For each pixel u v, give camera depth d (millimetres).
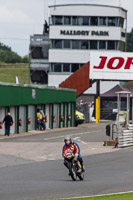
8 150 79312
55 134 113875
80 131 124875
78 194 37500
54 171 56562
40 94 127188
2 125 107812
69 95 150375
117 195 36406
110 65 166750
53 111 137875
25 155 73750
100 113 181375
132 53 166625
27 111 118875
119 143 83750
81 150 80812
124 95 178875
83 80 168250
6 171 56812
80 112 165375
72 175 46031
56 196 36594
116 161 65688
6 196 36625
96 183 44219
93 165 61969
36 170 57656
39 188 41125
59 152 77688
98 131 124000
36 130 125062
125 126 111188
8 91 107250
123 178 48469
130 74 166625
